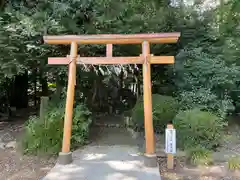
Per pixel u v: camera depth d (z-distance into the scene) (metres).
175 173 3.69
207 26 6.91
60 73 6.27
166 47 6.77
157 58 3.91
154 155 3.75
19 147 4.61
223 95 6.01
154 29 5.99
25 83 9.20
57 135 4.42
